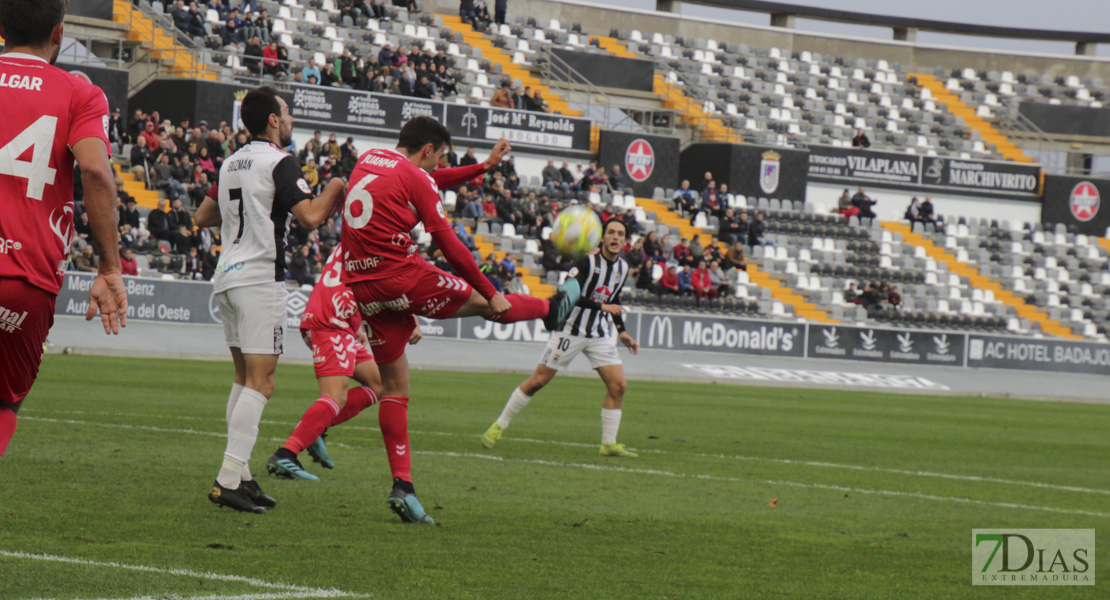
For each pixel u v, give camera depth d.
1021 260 57.72
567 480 12.49
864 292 50.88
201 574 7.10
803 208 55.78
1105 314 56.03
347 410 11.40
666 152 53.00
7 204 5.98
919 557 9.11
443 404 21.59
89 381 21.30
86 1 42.97
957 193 59.94
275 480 11.16
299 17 51.09
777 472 14.25
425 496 10.86
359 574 7.37
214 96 42.62
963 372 43.41
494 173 46.59
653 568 8.11
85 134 6.11
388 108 46.81
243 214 9.31
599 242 15.12
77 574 6.92
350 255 9.34
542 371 15.05
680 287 45.03
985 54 71.25
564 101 55.44
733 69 64.06
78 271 33.97
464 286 9.48
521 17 60.97
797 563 8.61
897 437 20.30
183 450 12.70
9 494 9.45
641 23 65.12
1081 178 61.09
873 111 64.75
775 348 42.25
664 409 23.73
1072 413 30.30
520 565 7.93
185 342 32.16
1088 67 70.94
